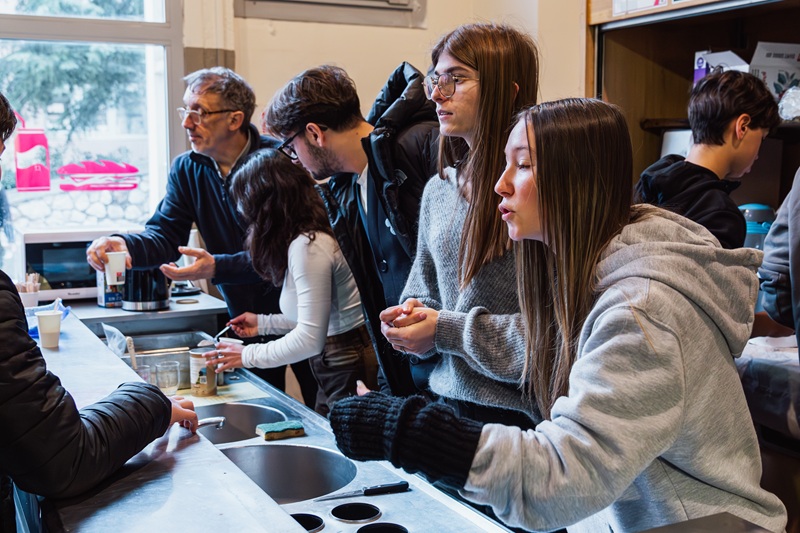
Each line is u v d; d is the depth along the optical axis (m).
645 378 0.99
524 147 1.15
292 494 1.79
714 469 1.09
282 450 1.80
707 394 1.06
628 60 3.18
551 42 3.62
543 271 1.26
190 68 3.56
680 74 3.32
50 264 3.20
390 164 1.94
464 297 1.56
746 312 1.13
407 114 1.99
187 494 1.18
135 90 3.60
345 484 1.70
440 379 1.65
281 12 3.76
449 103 1.59
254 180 2.40
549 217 1.13
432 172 1.93
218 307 3.08
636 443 0.98
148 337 2.85
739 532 0.91
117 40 3.44
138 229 3.38
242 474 1.26
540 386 1.28
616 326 1.02
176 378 2.34
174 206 3.13
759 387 2.28
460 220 1.62
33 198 3.48
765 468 2.38
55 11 3.38
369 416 1.08
